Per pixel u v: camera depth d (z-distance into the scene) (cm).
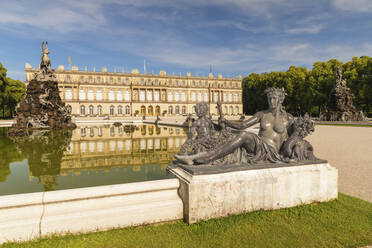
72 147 1295
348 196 549
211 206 404
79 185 603
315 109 7631
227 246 348
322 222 419
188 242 351
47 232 346
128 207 384
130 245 340
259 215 424
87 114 9544
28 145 1382
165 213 400
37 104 3017
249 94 10625
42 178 672
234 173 426
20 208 346
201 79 11794
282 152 496
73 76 9625
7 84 6900
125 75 10519
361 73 5619
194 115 5938
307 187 476
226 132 534
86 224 362
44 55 3341
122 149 1223
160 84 11156
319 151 1245
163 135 2017
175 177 445
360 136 1988
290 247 354
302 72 7444
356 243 366
